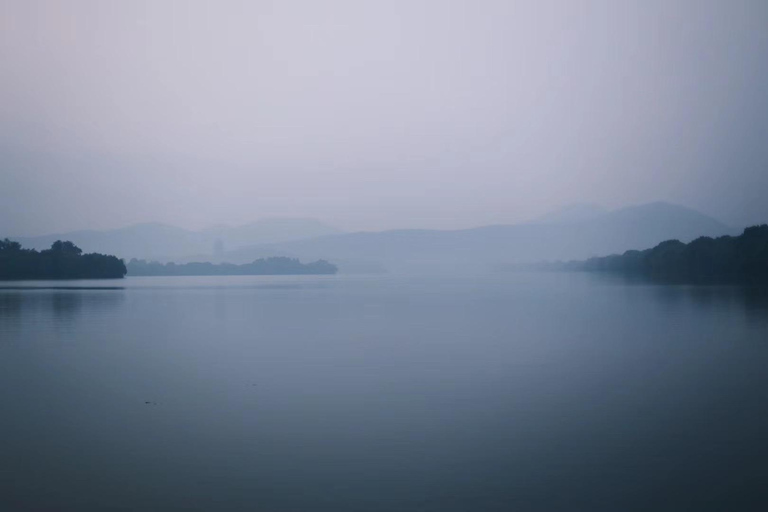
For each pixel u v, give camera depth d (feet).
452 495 25.13
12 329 81.00
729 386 43.52
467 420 35.76
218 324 87.10
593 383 45.29
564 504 24.22
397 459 29.30
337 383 46.39
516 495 25.05
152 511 24.00
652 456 29.32
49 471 28.25
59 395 43.09
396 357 57.98
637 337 67.97
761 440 31.42
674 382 45.06
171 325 85.76
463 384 45.62
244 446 31.45
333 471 27.84
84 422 36.17
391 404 39.68
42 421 36.45
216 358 57.98
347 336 73.26
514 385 45.03
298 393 43.14
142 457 29.99
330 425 35.04
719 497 24.64
